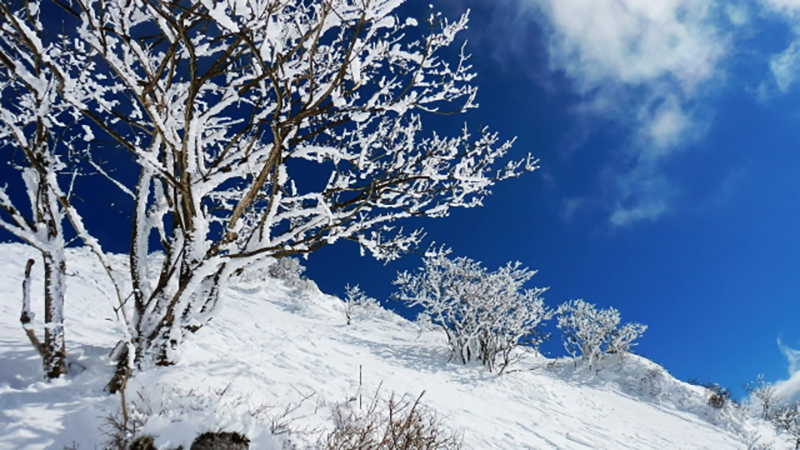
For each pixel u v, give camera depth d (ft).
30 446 9.30
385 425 16.08
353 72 9.64
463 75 14.07
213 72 10.16
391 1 9.02
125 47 11.96
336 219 14.76
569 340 91.09
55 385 11.82
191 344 17.37
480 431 24.32
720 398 73.61
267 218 13.91
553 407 44.78
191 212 12.94
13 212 11.82
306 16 12.66
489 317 63.72
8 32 10.99
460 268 68.69
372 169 16.55
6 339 14.23
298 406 14.03
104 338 17.63
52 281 12.31
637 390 76.84
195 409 11.09
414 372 40.93
